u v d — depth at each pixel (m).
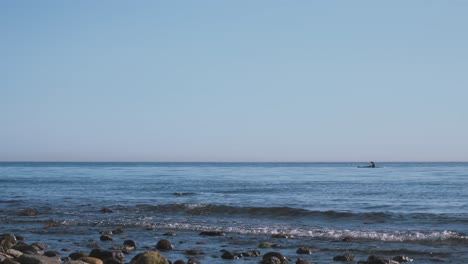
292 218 26.59
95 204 33.94
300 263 15.40
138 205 31.47
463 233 21.00
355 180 72.69
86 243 19.30
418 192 47.09
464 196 42.31
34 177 85.19
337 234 21.19
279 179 76.81
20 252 15.83
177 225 24.03
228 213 28.36
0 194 44.06
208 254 17.14
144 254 14.59
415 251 17.64
